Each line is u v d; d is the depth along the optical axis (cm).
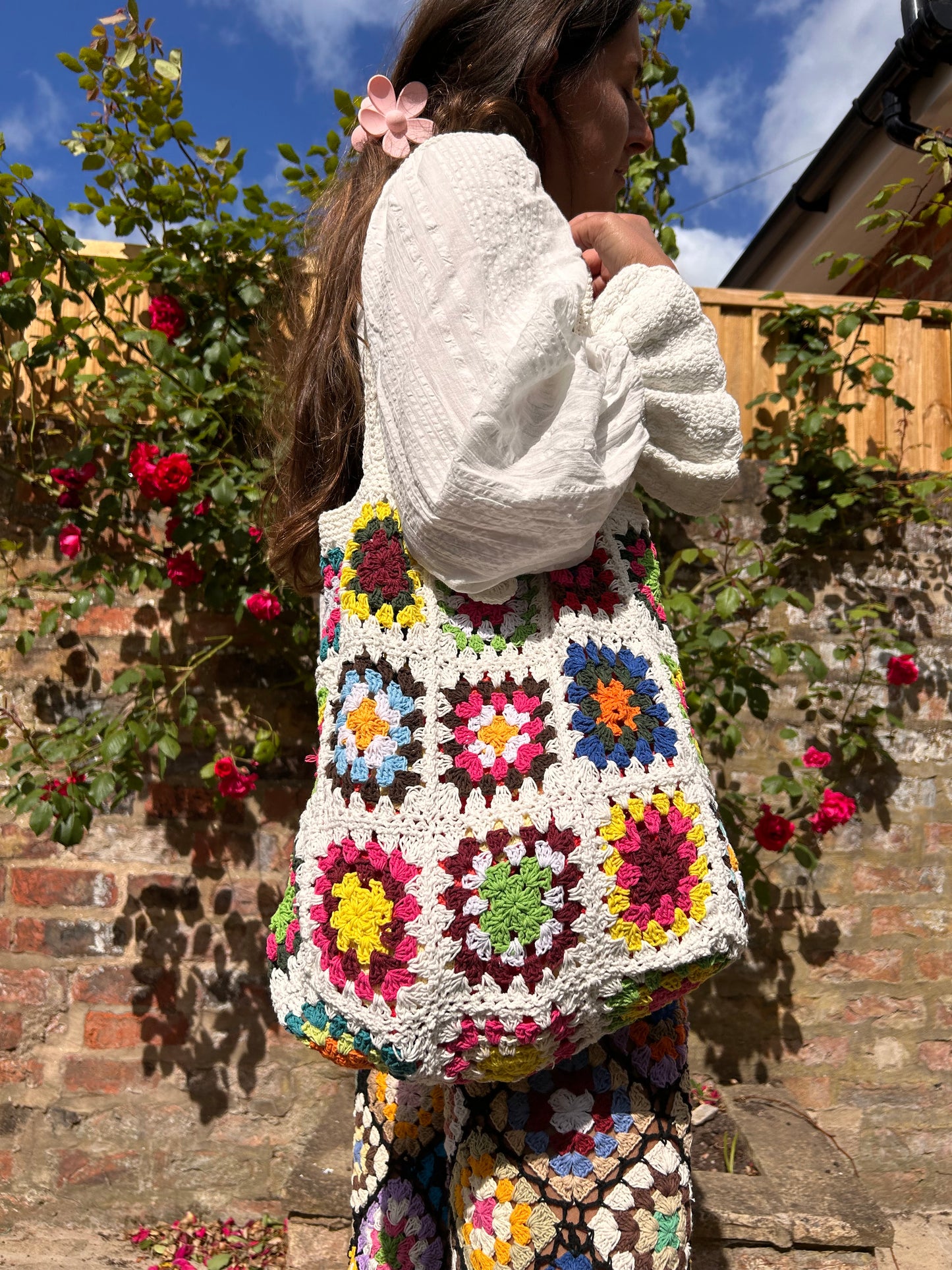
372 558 70
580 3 87
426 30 90
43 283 203
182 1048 223
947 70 280
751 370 255
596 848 63
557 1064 69
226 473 220
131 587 220
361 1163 94
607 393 70
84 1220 216
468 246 66
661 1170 68
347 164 96
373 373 75
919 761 248
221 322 222
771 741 247
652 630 73
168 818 229
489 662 68
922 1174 236
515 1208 66
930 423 260
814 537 250
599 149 91
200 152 215
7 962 222
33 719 228
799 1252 164
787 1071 238
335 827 65
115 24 204
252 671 235
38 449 232
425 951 60
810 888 244
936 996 243
